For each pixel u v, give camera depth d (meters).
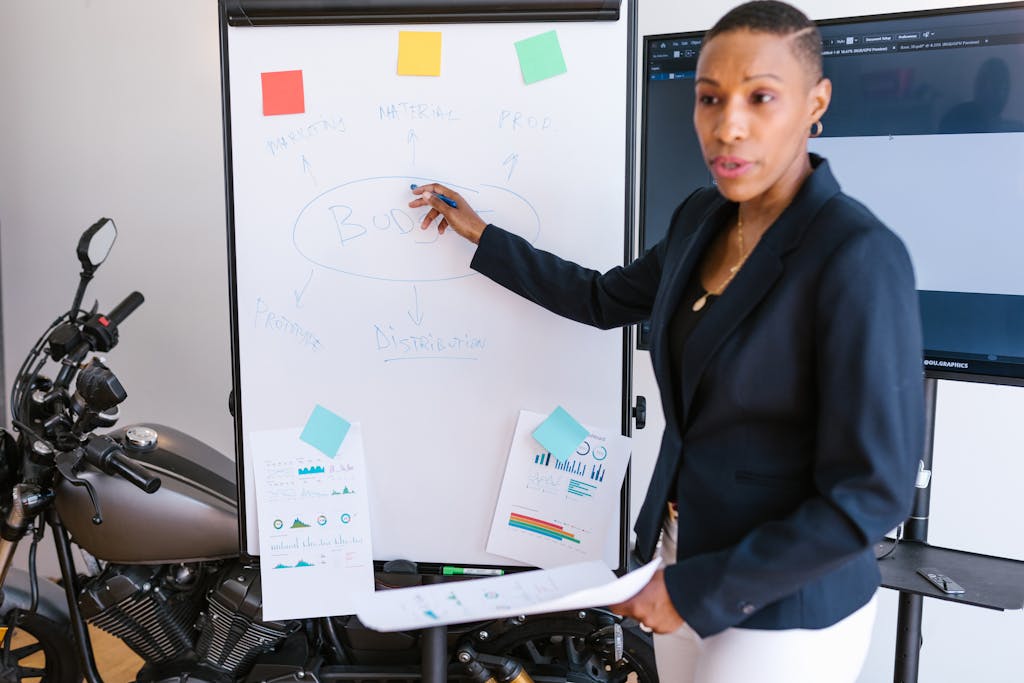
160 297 2.67
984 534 2.09
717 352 1.11
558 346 1.57
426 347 1.59
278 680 1.80
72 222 2.69
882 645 2.22
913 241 1.71
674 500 1.26
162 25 2.49
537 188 1.54
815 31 1.05
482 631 1.84
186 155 2.55
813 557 1.00
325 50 1.52
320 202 1.56
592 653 1.90
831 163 1.75
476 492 1.62
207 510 1.76
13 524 1.73
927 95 1.65
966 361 1.69
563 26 1.49
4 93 2.66
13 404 1.75
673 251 1.30
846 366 0.99
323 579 1.63
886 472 0.97
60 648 2.00
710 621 1.07
